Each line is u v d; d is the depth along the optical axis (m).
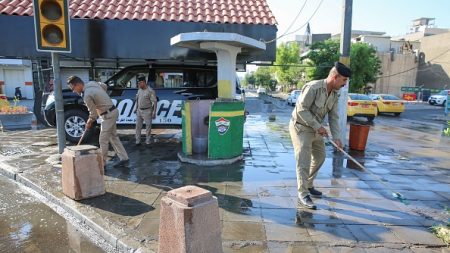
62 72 12.82
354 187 4.72
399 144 8.81
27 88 25.30
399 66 45.06
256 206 3.95
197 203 2.53
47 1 4.88
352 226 3.45
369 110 14.91
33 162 5.86
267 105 20.19
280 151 7.07
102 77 11.29
